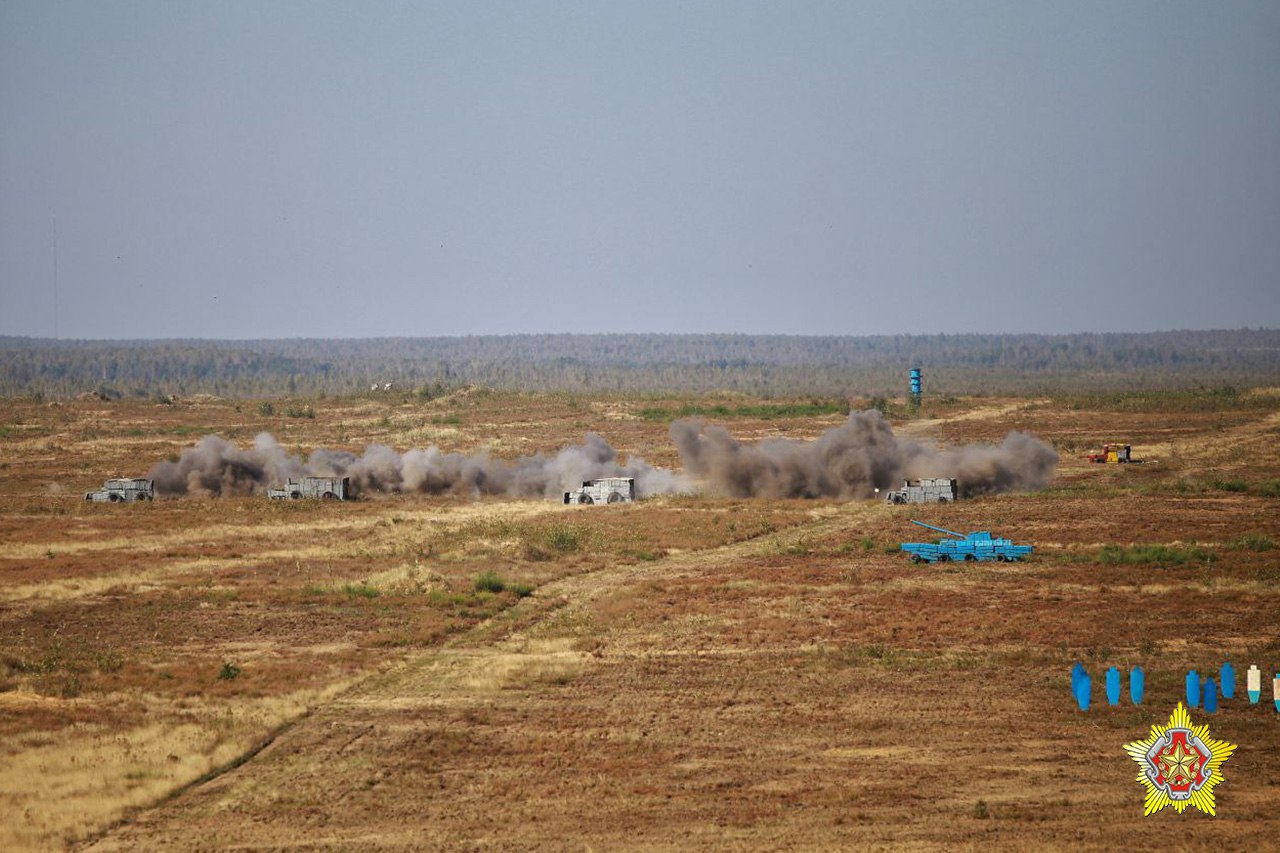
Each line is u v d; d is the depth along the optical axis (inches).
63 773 4793.3
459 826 4333.2
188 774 4793.3
